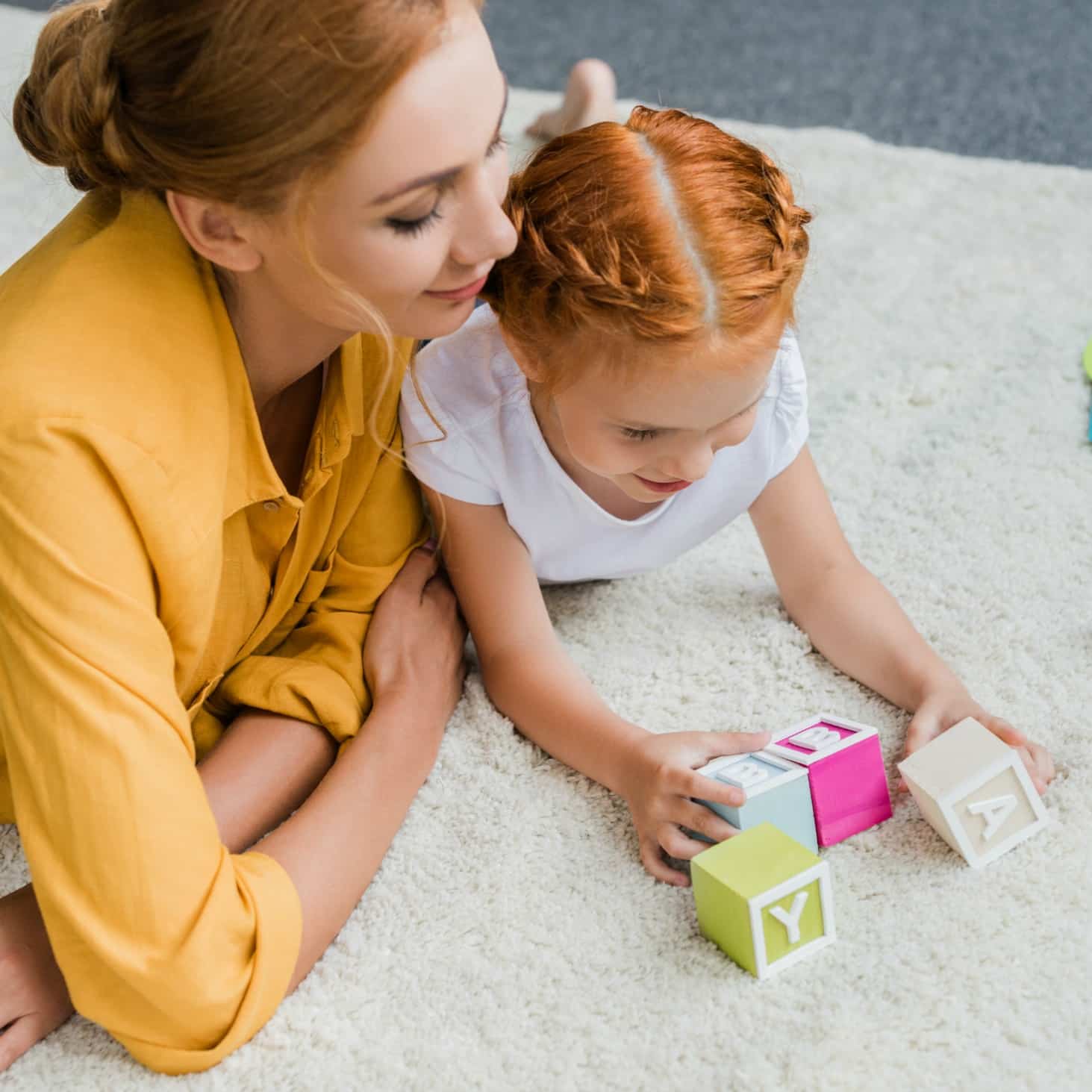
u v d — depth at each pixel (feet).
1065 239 5.20
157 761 2.71
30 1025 2.90
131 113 2.58
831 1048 2.73
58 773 2.68
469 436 3.41
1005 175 5.54
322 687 3.41
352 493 3.48
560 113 5.11
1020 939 2.92
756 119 6.26
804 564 3.69
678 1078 2.72
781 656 3.70
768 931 2.85
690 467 3.03
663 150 2.98
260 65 2.41
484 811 3.35
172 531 2.80
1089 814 3.17
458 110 2.48
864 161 5.67
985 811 3.06
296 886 2.94
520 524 3.57
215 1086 2.80
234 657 3.50
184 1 2.45
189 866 2.72
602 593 4.00
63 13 2.86
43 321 2.76
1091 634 3.64
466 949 3.03
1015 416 4.43
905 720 3.49
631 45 6.97
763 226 2.92
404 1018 2.90
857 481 4.27
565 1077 2.75
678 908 3.09
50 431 2.65
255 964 2.81
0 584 2.69
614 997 2.90
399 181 2.49
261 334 2.98
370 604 3.67
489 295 3.10
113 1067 2.86
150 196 2.89
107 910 2.69
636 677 3.69
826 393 4.61
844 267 5.14
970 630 3.70
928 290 5.00
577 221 2.90
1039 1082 2.63
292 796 3.34
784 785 3.07
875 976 2.87
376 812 3.17
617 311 2.81
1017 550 3.94
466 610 3.67
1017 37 6.82
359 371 3.27
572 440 3.10
